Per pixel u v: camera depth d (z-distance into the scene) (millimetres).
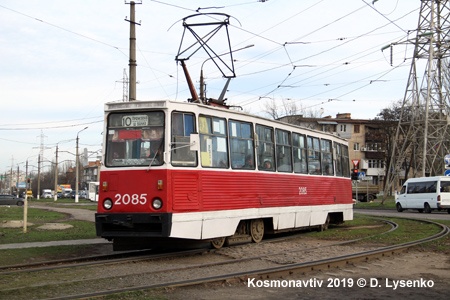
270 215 12867
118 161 9898
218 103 12469
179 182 9734
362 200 45594
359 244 11992
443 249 10820
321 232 16047
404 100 33281
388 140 54812
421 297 6480
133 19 17219
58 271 8195
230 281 7129
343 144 18781
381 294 6637
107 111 10148
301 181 14828
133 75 16984
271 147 13289
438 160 34000
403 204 30609
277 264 8852
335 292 6727
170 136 9695
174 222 9484
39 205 49750
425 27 30234
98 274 7891
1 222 19562
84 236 14820
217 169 10812
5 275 7836
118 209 9680
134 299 6035
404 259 9492
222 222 10812
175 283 6770
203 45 14625
